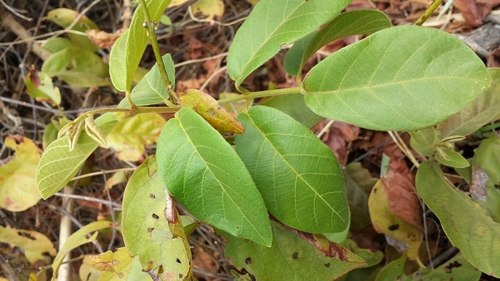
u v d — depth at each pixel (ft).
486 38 1.17
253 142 0.66
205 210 0.59
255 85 1.57
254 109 0.68
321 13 0.64
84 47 1.53
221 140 0.56
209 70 1.56
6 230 1.27
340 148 1.31
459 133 0.94
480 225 0.86
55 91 1.38
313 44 0.75
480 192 0.92
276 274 0.82
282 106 0.92
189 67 1.63
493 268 0.82
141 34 0.61
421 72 0.57
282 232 0.84
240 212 0.58
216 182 0.57
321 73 0.63
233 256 0.84
